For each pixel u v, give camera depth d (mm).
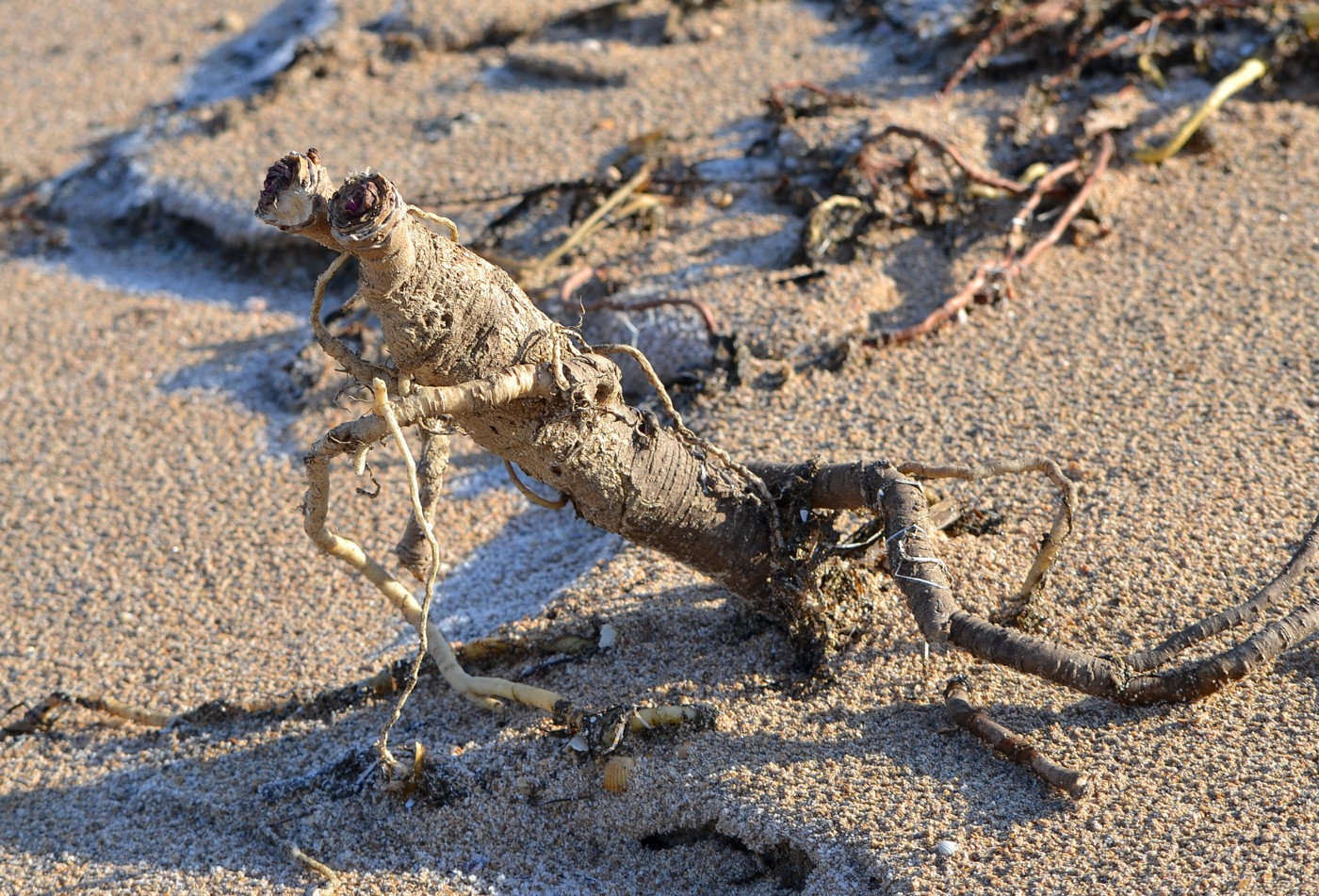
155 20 13312
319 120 10305
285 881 4586
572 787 4684
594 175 8672
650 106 9633
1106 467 5883
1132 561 5246
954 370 6859
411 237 3939
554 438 4410
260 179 9555
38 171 10711
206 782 5172
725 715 4777
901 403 6629
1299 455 5793
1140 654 4469
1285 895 3715
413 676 4465
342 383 7688
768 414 6680
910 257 7832
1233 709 4461
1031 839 4078
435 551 4152
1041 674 4344
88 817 5121
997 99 9031
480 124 9766
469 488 6953
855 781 4406
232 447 7453
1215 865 3859
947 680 4797
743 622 5262
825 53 10078
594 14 11000
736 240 7992
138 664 5965
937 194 7969
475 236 8398
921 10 10141
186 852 4812
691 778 4531
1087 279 7500
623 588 5633
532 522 6676
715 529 4836
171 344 8500
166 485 7188
